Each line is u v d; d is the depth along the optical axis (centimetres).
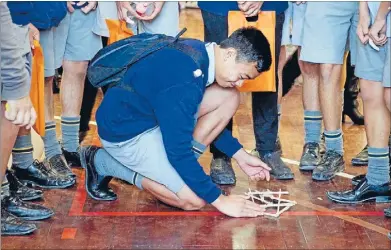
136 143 347
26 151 386
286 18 412
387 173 373
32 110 302
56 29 396
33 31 356
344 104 498
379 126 368
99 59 344
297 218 354
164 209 363
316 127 424
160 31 415
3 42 282
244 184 400
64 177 392
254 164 373
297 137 478
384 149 371
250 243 328
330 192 378
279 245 326
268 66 340
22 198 371
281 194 384
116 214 358
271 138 410
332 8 392
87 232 338
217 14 389
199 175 339
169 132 328
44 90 386
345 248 324
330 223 350
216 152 405
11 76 288
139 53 338
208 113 361
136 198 377
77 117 422
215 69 342
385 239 334
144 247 323
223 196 354
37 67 350
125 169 359
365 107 370
